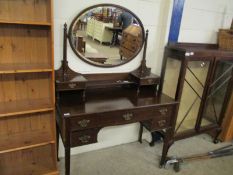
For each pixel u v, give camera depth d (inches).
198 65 87.7
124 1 74.7
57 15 66.8
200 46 95.7
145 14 80.4
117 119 67.5
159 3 81.4
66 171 66.9
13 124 70.5
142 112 71.0
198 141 105.0
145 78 79.3
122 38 77.7
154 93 82.0
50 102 68.2
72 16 68.7
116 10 73.3
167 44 87.0
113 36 75.9
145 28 82.4
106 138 92.0
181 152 95.0
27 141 67.2
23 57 64.8
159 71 91.1
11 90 67.1
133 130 96.9
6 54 62.9
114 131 92.7
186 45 92.2
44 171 72.2
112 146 94.7
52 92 64.1
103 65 78.3
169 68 88.7
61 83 66.0
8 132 70.6
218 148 100.3
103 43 75.2
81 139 64.5
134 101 73.0
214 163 89.7
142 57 85.9
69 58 72.9
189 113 95.2
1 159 73.5
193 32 94.3
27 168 73.0
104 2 71.6
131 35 79.0
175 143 101.6
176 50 80.7
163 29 85.3
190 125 97.2
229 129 103.1
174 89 91.1
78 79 69.6
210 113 103.1
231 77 94.6
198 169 85.4
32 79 68.4
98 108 65.2
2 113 59.4
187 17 90.0
